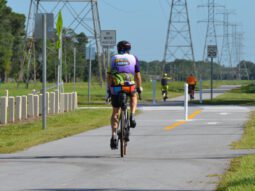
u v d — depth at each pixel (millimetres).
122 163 35688
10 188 27969
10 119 68312
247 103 116125
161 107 100438
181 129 58969
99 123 66938
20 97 71625
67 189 27625
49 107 81312
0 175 31703
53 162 36438
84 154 40281
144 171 32625
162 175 31328
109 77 38594
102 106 105125
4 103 65875
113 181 29625
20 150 42938
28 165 35250
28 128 60469
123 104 38062
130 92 38406
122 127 38406
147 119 73062
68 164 35531
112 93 38406
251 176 29188
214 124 64875
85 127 61656
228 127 60844
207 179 30031
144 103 120688
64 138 51344
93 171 32781
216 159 37219
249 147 43156
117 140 38406
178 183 29000
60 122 69000
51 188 27906
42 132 56188
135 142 47406
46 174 31922
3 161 37062
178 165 34750
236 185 26969
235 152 40562
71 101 89062
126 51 39125
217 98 146000
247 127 59500
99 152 41344
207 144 45719
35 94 79688
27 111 75312
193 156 38750
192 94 137750
